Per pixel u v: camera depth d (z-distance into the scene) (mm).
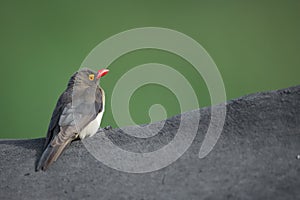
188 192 7738
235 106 9672
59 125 10008
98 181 8516
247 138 8758
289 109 9164
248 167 8016
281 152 8219
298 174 7633
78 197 8203
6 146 10336
